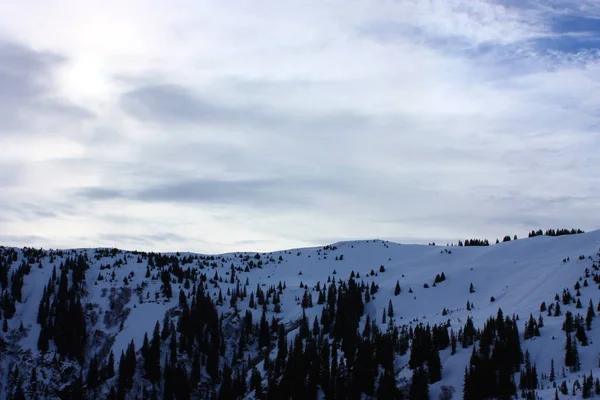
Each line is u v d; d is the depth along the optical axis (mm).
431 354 187125
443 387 178500
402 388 182500
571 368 170625
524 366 177500
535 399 151750
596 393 145000
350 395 187875
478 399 164875
